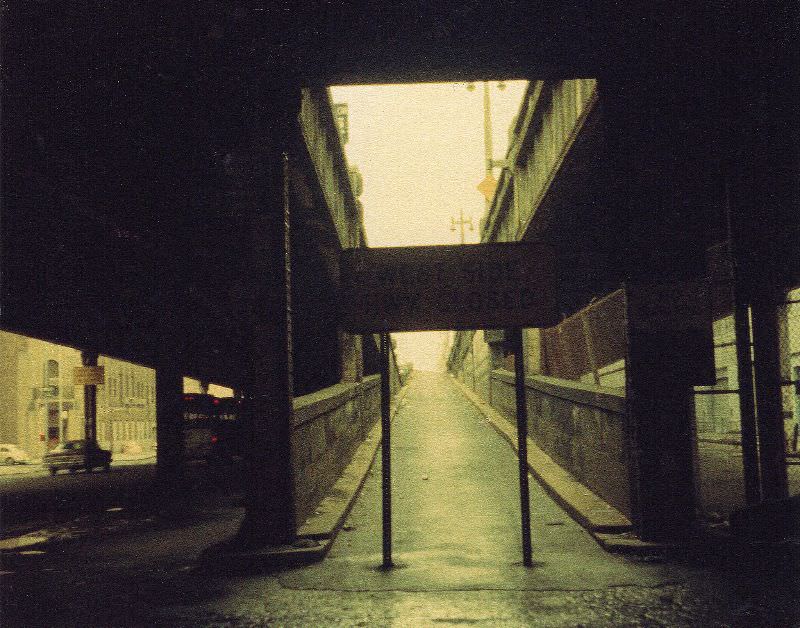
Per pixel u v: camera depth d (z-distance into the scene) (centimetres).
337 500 1155
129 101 958
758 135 816
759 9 778
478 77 853
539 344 1927
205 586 698
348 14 796
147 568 807
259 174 845
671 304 801
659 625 533
